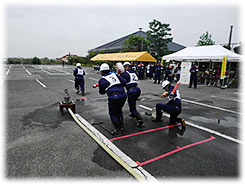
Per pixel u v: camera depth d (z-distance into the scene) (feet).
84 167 9.69
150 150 11.67
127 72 15.60
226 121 17.76
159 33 91.04
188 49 51.85
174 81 51.55
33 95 27.73
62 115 18.19
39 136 13.30
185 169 9.73
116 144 12.39
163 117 18.42
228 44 78.07
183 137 13.76
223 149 12.05
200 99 27.94
